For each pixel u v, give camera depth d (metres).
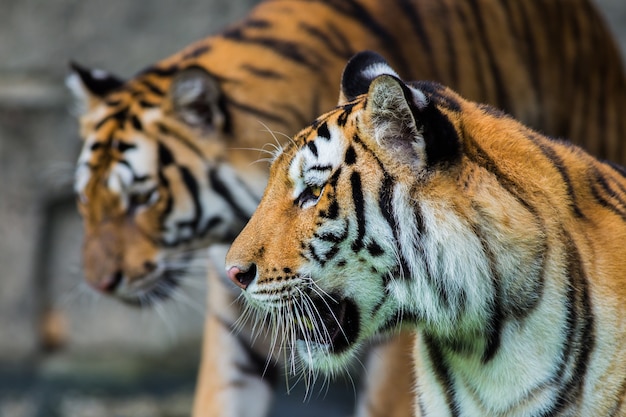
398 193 6.50
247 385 10.56
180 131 9.94
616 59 12.55
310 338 6.99
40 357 18.30
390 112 6.40
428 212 6.45
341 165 6.62
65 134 18.22
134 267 10.00
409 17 10.54
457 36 10.74
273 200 6.89
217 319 10.48
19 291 18.23
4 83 18.39
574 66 11.82
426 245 6.50
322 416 16.55
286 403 17.02
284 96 9.88
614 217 6.77
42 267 18.39
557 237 6.52
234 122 9.87
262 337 10.43
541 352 6.56
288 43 10.08
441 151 6.38
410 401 9.91
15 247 18.22
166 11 18.53
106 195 9.99
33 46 18.50
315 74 9.97
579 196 6.75
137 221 10.02
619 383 6.52
